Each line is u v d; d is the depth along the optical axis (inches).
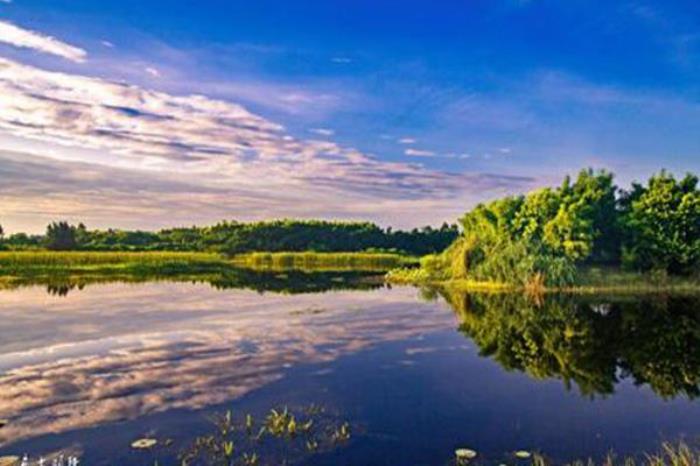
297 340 1002.7
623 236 2175.2
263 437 528.4
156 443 510.6
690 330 1165.7
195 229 6924.2
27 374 737.6
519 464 480.4
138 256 3722.9
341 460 480.7
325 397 659.4
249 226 6692.9
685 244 1977.1
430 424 573.3
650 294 1787.6
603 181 2225.6
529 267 1941.4
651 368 834.8
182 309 1395.2
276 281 2459.4
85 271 2765.7
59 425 554.9
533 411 621.6
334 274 2992.1
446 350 938.1
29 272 2628.0
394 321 1240.8
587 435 550.0
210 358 846.5
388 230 6363.2
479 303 1592.0
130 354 864.3
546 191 2253.9
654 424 584.4
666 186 2034.9
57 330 1051.9
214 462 471.8
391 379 743.7
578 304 1566.2
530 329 1165.7
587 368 830.5
